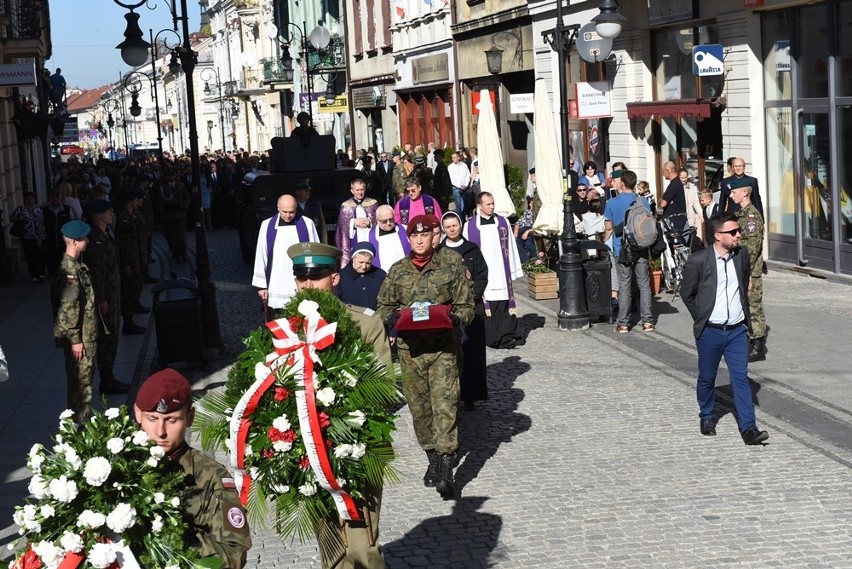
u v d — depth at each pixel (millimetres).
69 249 10727
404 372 8773
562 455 9625
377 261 12523
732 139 20859
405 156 32000
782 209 19875
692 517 7973
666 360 13180
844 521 7762
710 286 9680
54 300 10633
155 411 4379
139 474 4238
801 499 8250
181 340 13875
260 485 5633
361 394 5711
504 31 32531
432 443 8906
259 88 73312
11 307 20391
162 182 26906
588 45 19031
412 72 42500
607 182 22344
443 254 8953
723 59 20719
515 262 14031
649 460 9359
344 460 5660
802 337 13945
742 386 9695
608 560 7270
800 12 18750
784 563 7070
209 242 32250
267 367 5605
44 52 38531
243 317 18078
